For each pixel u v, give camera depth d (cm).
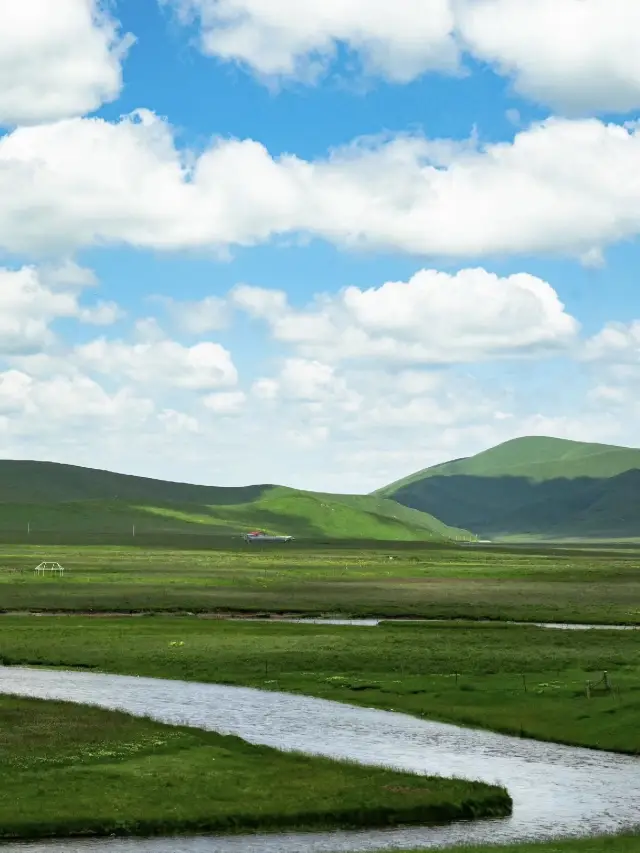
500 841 3603
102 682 6838
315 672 7200
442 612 11600
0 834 3597
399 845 3569
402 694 6419
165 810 3847
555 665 7394
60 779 4200
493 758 4881
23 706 5672
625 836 3644
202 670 7269
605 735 5259
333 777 4350
